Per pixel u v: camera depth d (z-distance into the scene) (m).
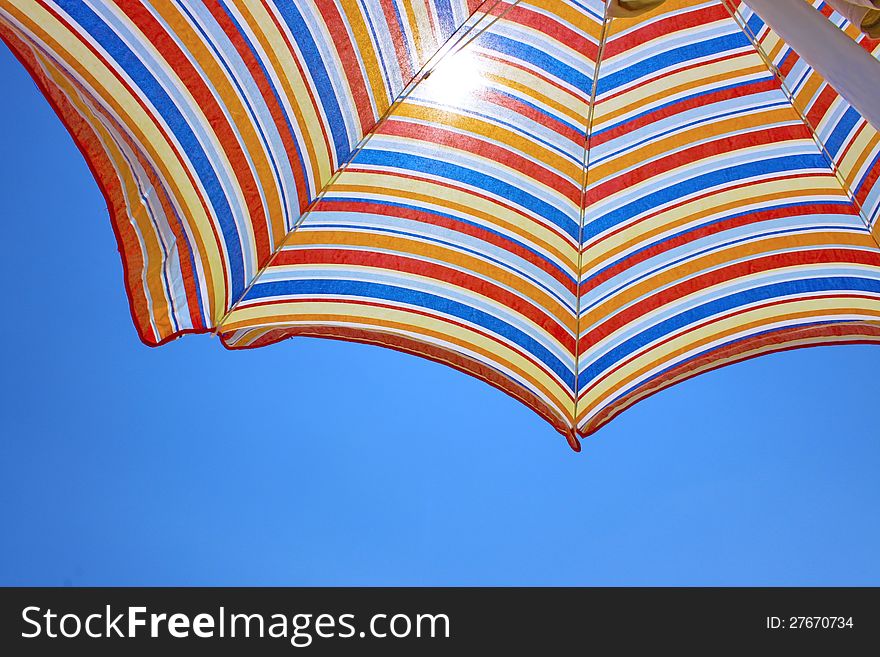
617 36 4.75
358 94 4.41
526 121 4.86
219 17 3.67
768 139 4.82
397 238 4.64
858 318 4.58
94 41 3.26
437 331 4.62
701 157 4.91
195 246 3.67
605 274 4.93
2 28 3.13
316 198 4.53
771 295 4.78
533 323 4.79
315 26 4.04
